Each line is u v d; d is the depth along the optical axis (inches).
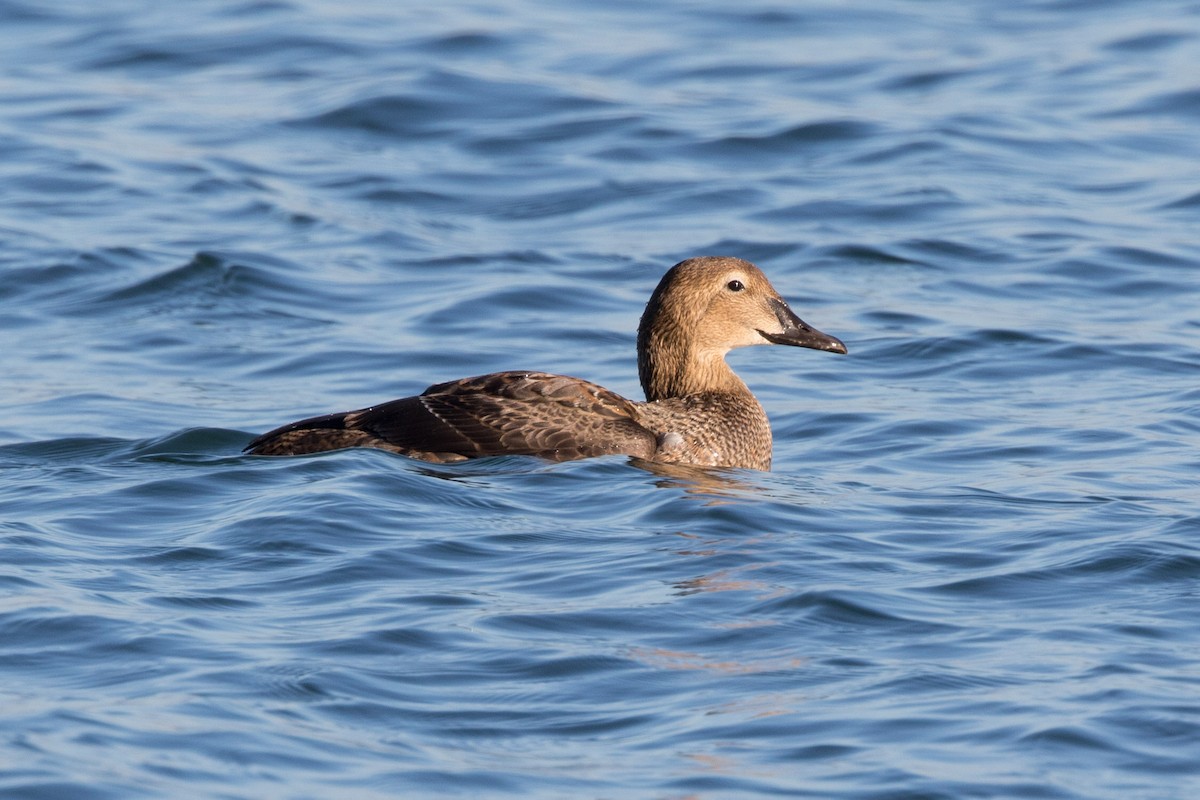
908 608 416.8
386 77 1079.0
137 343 713.0
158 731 340.8
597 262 819.4
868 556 455.8
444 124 1016.2
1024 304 759.7
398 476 508.7
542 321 741.9
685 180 933.2
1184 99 1055.0
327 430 551.2
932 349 706.8
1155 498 511.5
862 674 377.4
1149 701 358.6
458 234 860.6
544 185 930.1
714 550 456.8
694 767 334.3
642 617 407.8
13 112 1027.9
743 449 571.8
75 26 1218.0
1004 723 350.3
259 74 1107.9
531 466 531.2
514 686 370.9
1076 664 379.6
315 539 456.8
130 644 384.8
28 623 394.3
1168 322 733.3
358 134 1003.9
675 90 1081.4
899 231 853.2
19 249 810.8
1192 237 836.6
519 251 831.7
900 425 614.5
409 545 455.8
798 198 903.7
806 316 751.7
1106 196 903.7
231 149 973.2
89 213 866.8
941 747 341.4
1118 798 321.1
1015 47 1183.6
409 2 1277.1
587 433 546.0
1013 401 642.8
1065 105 1055.0
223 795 316.5
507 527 474.3
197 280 780.0
